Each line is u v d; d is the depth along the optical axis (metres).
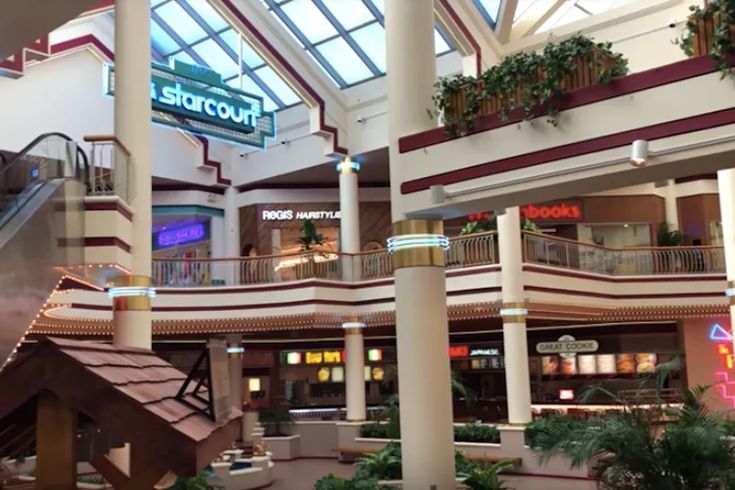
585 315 18.02
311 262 17.97
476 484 10.25
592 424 7.98
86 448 4.09
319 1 18.22
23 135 18.66
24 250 7.14
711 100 7.16
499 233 15.98
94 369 3.72
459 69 18.39
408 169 9.35
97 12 18.77
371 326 20.05
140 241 11.82
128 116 11.93
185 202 22.61
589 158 7.88
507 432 16.09
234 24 18.30
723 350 19.25
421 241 9.27
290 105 21.89
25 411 4.08
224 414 4.43
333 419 20.83
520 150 8.41
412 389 9.01
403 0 9.56
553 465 15.38
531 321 19.50
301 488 15.30
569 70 8.01
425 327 9.09
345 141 20.33
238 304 18.05
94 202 9.85
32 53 18.08
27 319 7.18
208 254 23.47
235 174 23.28
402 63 9.50
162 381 4.61
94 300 15.93
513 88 8.46
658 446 7.56
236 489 15.03
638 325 20.25
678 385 19.69
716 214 22.17
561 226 22.58
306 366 23.80
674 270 18.52
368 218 23.22
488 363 22.00
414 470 8.88
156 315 17.62
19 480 12.13
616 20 15.84
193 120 17.67
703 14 7.34
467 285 16.28
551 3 17.22
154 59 21.88
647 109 7.53
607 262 18.44
